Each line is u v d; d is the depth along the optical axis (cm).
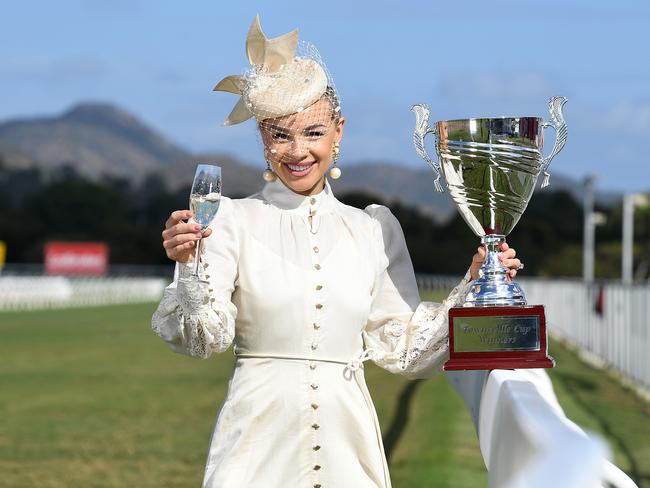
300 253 348
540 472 198
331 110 350
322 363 346
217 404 1270
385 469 353
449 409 1087
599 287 1909
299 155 347
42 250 8275
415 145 364
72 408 1230
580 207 10106
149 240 8906
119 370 1730
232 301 351
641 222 9525
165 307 329
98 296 5309
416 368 365
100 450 927
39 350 2150
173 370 1736
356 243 357
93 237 8769
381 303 371
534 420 252
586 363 1914
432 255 9706
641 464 811
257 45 352
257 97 343
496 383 328
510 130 352
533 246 9006
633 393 1338
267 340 346
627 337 1508
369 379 1479
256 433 343
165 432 1036
